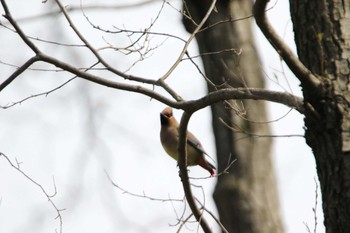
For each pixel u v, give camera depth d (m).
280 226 16.45
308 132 9.48
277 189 16.70
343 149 9.06
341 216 8.97
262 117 16.62
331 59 9.46
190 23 16.39
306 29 9.72
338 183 9.05
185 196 10.70
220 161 16.62
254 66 16.41
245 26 16.72
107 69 10.94
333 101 9.25
